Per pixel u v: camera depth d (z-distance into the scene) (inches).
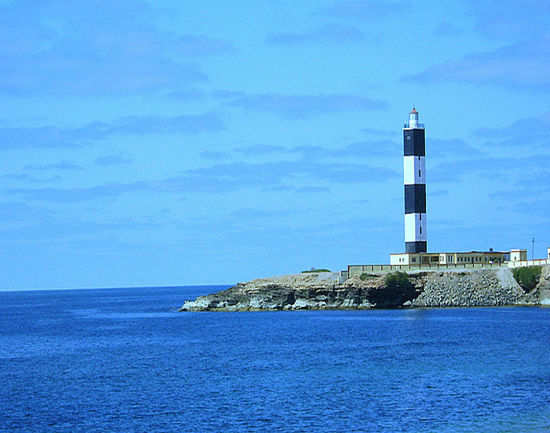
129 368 5305.1
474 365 4899.1
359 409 3757.4
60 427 3575.3
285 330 7677.2
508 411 3619.6
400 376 4594.0
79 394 4320.9
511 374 4525.1
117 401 4094.5
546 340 6048.2
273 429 3444.9
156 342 7126.0
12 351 6717.5
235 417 3668.8
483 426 3380.9
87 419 3710.6
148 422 3622.0
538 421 3435.0
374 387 4274.1
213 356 5826.8
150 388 4451.3
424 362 5108.3
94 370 5251.0
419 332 6963.6
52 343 7386.8
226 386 4434.1
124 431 3479.3
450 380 4394.7
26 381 4815.5
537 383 4227.4
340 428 3425.2
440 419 3521.2
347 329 7495.1
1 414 3841.0
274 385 4424.2
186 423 3587.6
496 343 5949.8
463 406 3740.2
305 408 3809.1
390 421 3516.2
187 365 5364.2
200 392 4276.6
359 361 5265.8
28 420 3715.6
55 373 5152.6
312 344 6373.0
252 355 5802.2
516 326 7170.3
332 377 4635.8
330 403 3900.1
